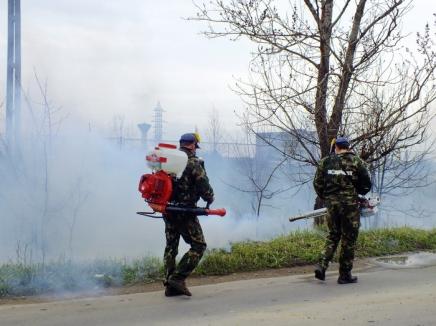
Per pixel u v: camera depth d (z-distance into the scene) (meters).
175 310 5.57
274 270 7.66
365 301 5.93
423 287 6.60
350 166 6.75
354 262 8.30
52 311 5.53
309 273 7.49
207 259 7.51
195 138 6.09
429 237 10.00
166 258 6.09
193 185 5.91
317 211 7.60
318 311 5.53
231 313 5.46
